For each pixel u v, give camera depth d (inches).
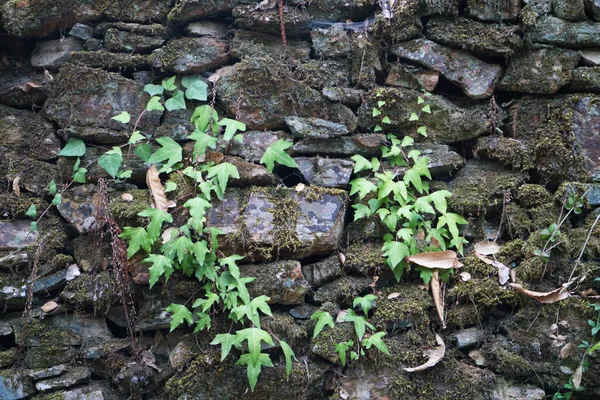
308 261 87.2
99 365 82.2
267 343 77.9
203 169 86.1
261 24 93.4
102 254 84.1
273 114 90.9
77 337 82.3
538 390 77.9
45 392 78.4
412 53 94.7
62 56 92.7
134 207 83.5
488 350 80.2
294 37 97.2
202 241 79.8
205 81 92.4
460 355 81.3
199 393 77.5
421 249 84.7
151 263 82.0
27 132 88.6
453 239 84.8
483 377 78.1
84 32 93.2
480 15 94.6
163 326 82.2
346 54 95.4
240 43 93.8
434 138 93.7
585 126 90.5
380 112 93.0
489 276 83.6
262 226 83.7
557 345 79.0
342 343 78.7
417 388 78.0
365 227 87.7
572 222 88.0
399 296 83.4
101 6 93.4
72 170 87.5
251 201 85.3
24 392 78.2
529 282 82.6
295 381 78.6
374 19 96.8
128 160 87.7
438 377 78.5
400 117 93.2
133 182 89.0
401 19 94.6
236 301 78.4
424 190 89.5
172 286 81.5
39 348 80.6
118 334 85.2
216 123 87.7
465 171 92.8
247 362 73.3
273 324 80.6
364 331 78.5
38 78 92.0
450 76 94.3
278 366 79.3
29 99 90.4
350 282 84.4
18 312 82.8
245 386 77.9
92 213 85.4
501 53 93.0
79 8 92.4
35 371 78.8
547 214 86.8
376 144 91.3
